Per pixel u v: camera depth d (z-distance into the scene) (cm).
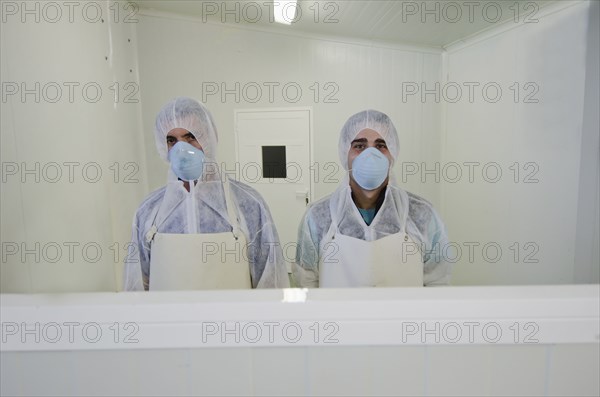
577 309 40
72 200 94
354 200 96
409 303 41
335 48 214
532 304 40
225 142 218
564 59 138
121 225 166
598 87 123
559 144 142
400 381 41
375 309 40
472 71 195
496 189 180
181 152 89
